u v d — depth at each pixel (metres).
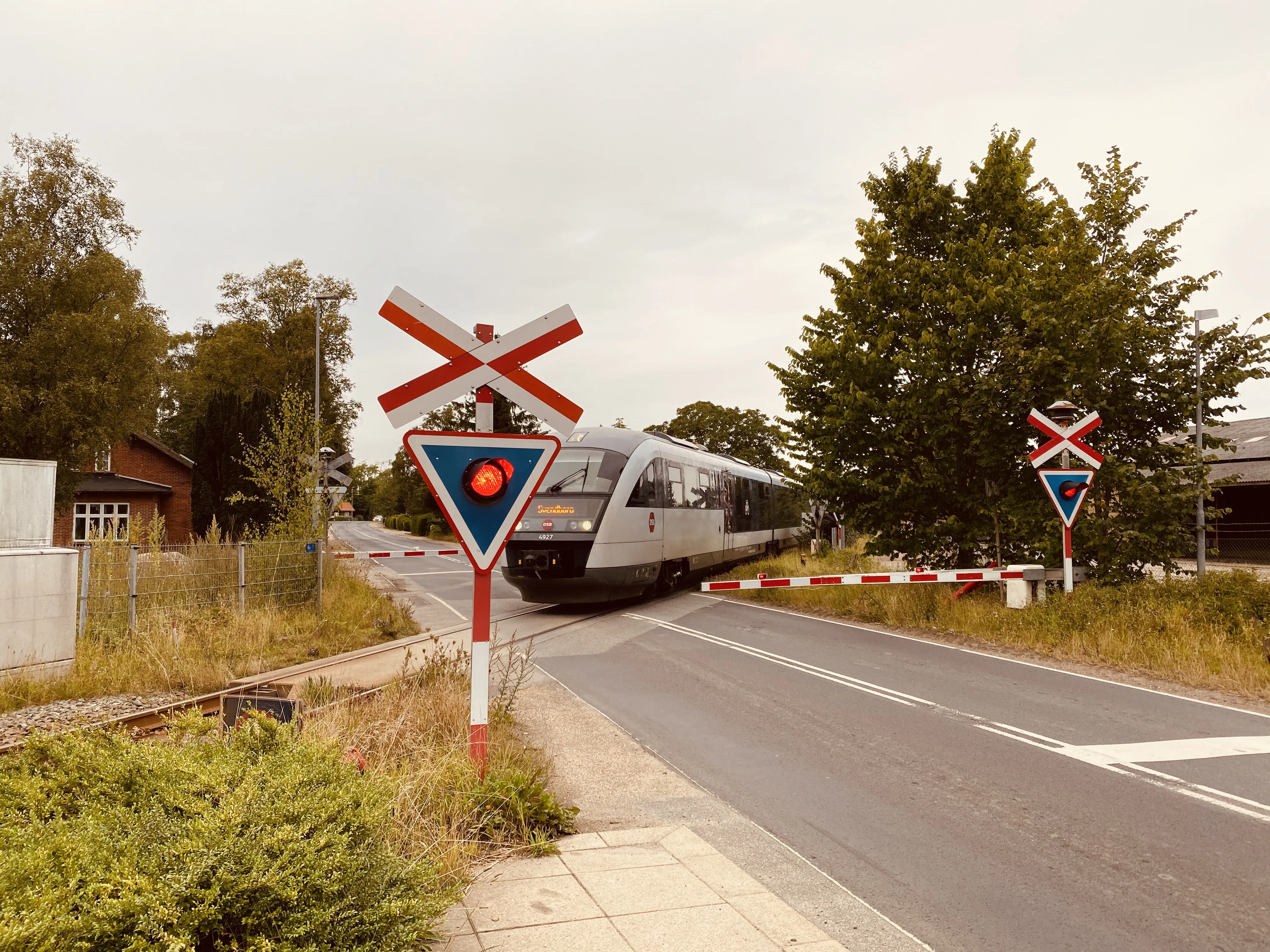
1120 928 3.85
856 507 16.16
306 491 16.84
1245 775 6.12
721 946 3.38
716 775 6.21
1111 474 13.37
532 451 4.80
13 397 29.23
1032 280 14.07
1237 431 34.34
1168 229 14.21
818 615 16.02
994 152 15.91
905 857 4.69
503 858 4.34
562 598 15.98
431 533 65.00
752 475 27.86
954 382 14.41
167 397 61.25
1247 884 4.32
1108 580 13.46
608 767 6.40
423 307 4.69
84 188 33.22
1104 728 7.47
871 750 6.86
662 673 10.12
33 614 8.91
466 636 13.04
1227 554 28.73
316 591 15.17
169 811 2.97
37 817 2.93
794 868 4.54
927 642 12.53
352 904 2.78
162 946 2.36
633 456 17.44
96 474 38.16
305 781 3.16
